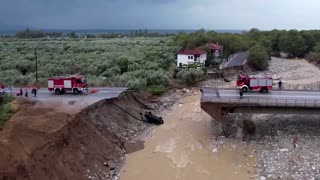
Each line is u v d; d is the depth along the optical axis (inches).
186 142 2076.8
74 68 3444.9
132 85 2842.0
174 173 1701.5
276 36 6889.8
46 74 3176.7
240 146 1984.5
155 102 2849.4
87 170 1578.5
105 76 3238.2
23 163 1306.6
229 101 2064.5
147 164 1795.0
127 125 2269.9
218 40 5526.6
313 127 2162.9
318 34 6963.6
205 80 3722.9
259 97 2193.7
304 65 5285.4
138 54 4288.9
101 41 6796.3
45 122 1601.9
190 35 5935.0
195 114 2578.7
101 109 2140.7
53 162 1439.5
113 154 1849.2
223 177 1654.8
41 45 5482.3
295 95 2289.6
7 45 5403.5
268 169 1706.4
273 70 4800.7
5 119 1577.3
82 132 1765.5
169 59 4274.1
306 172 1651.1
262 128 2174.0
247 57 4931.1
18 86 2792.8
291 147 1918.1
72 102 2119.8
